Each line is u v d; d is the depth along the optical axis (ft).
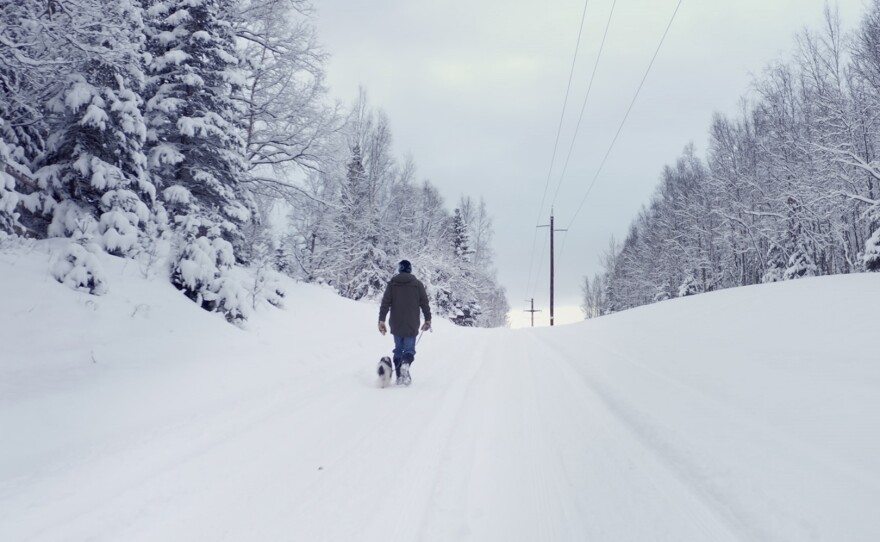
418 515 8.49
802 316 22.11
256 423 14.34
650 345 26.61
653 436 12.71
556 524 8.23
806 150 87.97
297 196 67.31
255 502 9.05
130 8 34.40
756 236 114.21
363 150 111.65
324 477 10.22
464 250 164.25
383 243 110.73
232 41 55.21
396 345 21.47
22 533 7.95
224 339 28.12
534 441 12.54
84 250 25.90
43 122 34.73
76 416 14.17
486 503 9.02
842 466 9.23
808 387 13.71
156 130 45.52
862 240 93.76
